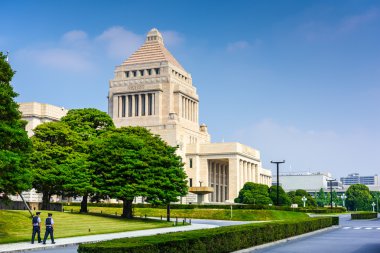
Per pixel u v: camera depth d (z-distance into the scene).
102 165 77.56
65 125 88.81
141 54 198.00
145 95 185.62
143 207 112.00
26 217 59.12
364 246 40.84
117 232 56.09
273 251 36.78
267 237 42.44
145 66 190.12
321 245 41.88
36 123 126.94
